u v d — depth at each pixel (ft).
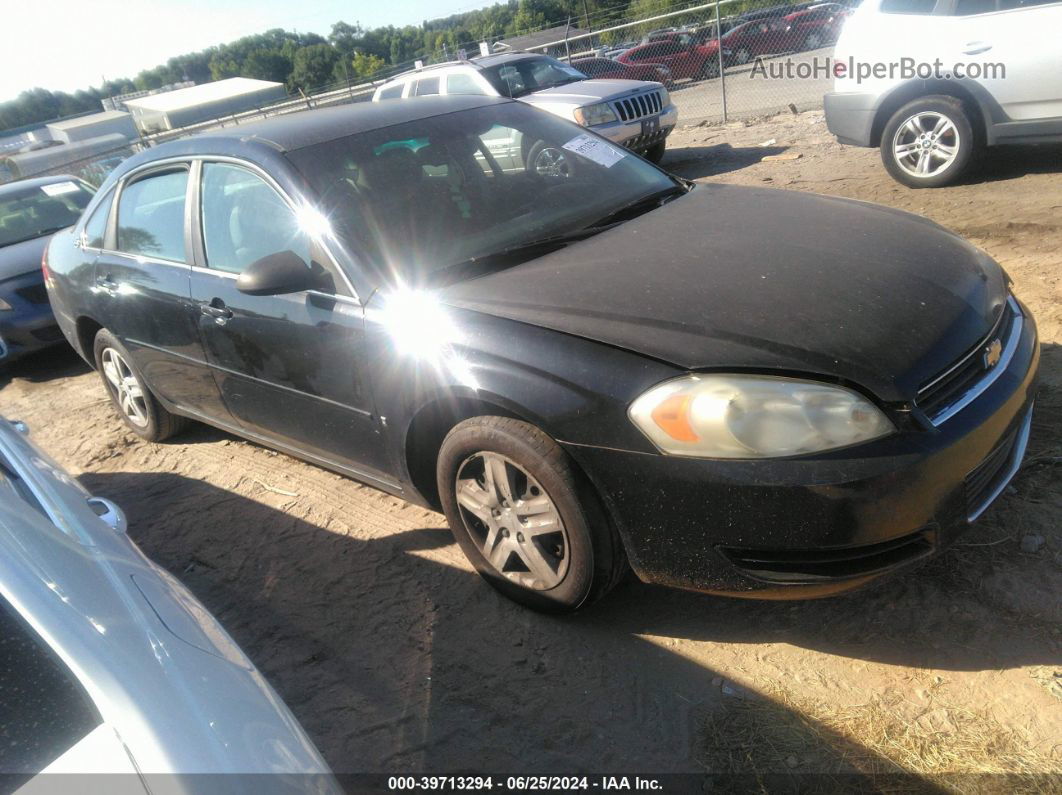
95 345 16.33
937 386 7.86
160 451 16.46
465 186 11.45
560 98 33.40
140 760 4.09
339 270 10.28
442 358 9.09
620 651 9.02
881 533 7.47
